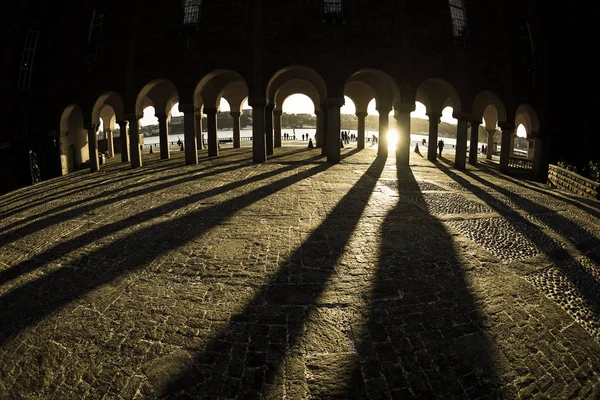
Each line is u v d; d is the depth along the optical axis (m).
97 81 22.91
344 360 4.61
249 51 20.78
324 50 20.69
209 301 6.02
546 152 25.14
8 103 21.30
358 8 20.77
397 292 6.29
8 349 4.96
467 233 9.54
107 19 22.70
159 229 9.81
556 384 4.26
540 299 6.15
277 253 8.02
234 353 4.73
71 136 26.03
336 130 21.95
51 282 6.91
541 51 24.98
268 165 21.17
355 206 12.02
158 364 4.55
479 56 22.77
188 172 19.70
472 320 5.48
